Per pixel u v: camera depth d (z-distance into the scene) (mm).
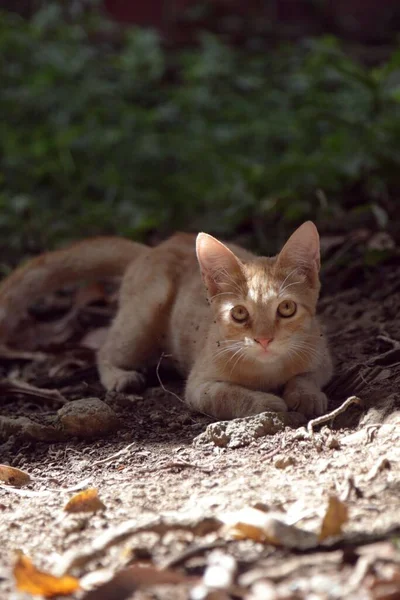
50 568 3908
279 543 3854
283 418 5660
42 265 8398
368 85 10477
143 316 7383
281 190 10656
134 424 6238
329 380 6465
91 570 3836
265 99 14617
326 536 3838
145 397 6891
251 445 5418
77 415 6039
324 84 13445
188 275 7344
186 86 15844
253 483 4715
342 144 10523
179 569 3715
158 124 14406
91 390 7293
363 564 3514
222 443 5500
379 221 8852
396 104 10664
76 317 9281
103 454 5742
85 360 8156
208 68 15477
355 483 4500
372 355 6742
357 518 4047
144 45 16266
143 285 7465
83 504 4602
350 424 5602
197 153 13547
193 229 11289
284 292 6051
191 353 6984
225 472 4988
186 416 6242
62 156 12898
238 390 6094
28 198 12102
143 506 4574
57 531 4355
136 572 3621
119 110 14359
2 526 4500
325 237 9219
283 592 3412
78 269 8391
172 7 19250
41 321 9594
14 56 14992
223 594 3426
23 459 5820
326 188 10195
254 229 10445
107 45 17156
